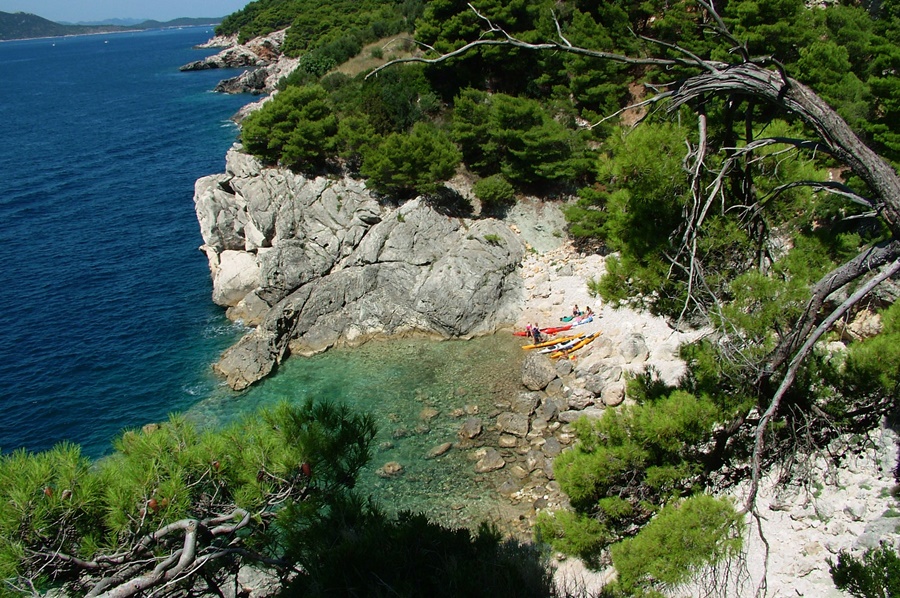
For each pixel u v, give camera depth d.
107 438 35.06
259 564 12.52
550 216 51.22
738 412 12.86
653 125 12.34
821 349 14.24
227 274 49.75
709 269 12.97
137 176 85.50
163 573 9.26
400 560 11.47
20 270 57.25
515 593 11.84
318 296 44.66
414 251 46.19
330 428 13.20
